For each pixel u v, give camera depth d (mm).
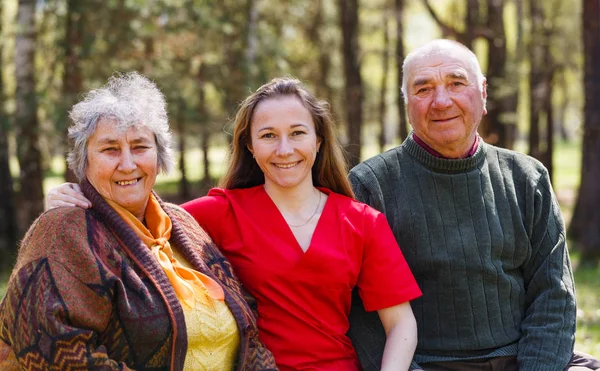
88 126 2602
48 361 2332
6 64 11953
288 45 16078
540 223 3285
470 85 3221
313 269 2908
